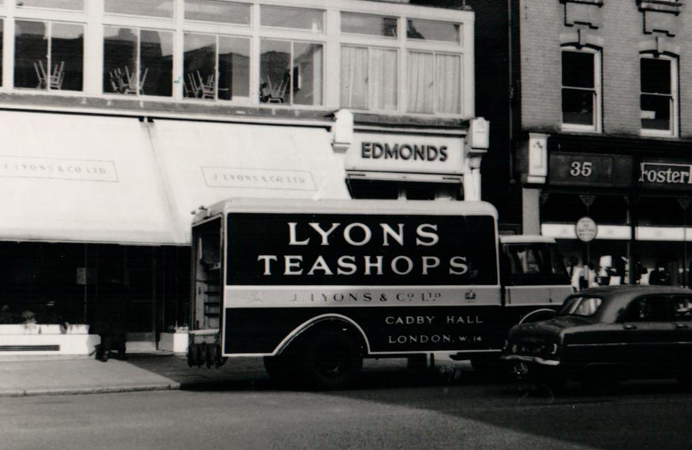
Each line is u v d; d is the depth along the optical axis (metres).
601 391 13.62
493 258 15.63
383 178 22.02
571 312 14.29
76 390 14.79
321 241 14.83
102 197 18.28
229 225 14.49
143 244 18.14
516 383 15.88
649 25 24.73
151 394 14.55
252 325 14.42
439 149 22.58
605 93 24.22
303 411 11.96
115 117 20.05
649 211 24.59
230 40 21.19
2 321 19.59
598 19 24.23
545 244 16.16
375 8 22.33
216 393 14.55
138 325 20.92
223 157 19.86
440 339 15.27
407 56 22.67
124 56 20.39
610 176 24.02
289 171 20.11
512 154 23.53
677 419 11.15
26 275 19.89
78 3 20.14
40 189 17.91
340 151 21.48
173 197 18.83
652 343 13.66
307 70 21.78
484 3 24.77
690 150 24.78
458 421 10.95
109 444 9.38
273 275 14.57
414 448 9.13
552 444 9.38
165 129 19.95
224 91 21.08
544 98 23.62
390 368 18.58
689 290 14.17
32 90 19.69
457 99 23.06
